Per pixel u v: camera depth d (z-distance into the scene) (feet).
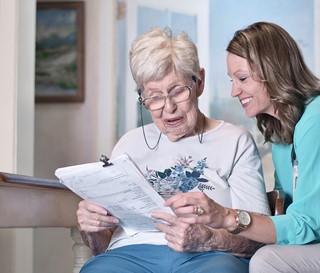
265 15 18.79
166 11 18.80
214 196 7.89
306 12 18.62
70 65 19.08
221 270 7.06
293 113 8.07
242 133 8.28
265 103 8.23
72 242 18.20
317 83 8.20
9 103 13.20
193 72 7.84
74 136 19.04
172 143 8.22
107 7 18.97
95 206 7.70
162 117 7.95
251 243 7.57
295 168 8.05
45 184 8.11
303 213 7.36
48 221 8.25
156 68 7.69
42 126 19.12
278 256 6.90
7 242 13.25
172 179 8.04
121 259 7.71
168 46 7.79
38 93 19.13
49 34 19.16
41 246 18.20
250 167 8.10
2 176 7.38
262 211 7.80
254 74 8.12
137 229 7.87
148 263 7.65
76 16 19.08
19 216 7.80
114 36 18.98
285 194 8.67
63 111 19.10
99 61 19.01
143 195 7.21
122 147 8.39
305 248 7.09
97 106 18.98
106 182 7.22
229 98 18.72
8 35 13.20
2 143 13.20
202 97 18.76
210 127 8.33
